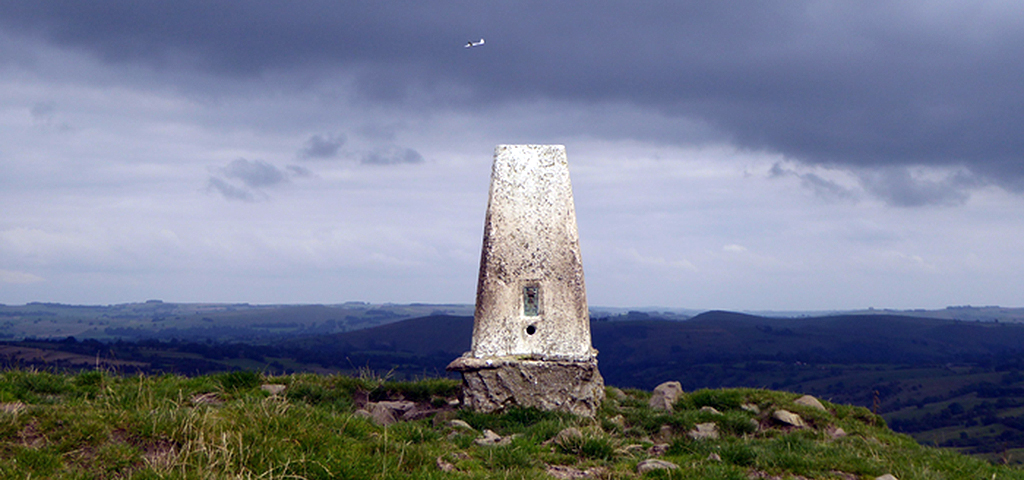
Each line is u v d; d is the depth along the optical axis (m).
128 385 11.46
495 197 13.67
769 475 8.84
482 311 13.31
